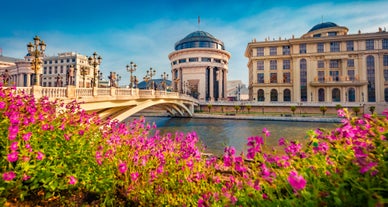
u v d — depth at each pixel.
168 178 4.47
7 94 5.89
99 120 6.97
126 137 6.08
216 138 27.47
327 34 68.25
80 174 4.20
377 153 2.53
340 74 63.59
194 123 45.09
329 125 39.31
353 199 2.14
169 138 6.34
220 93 88.06
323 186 2.44
